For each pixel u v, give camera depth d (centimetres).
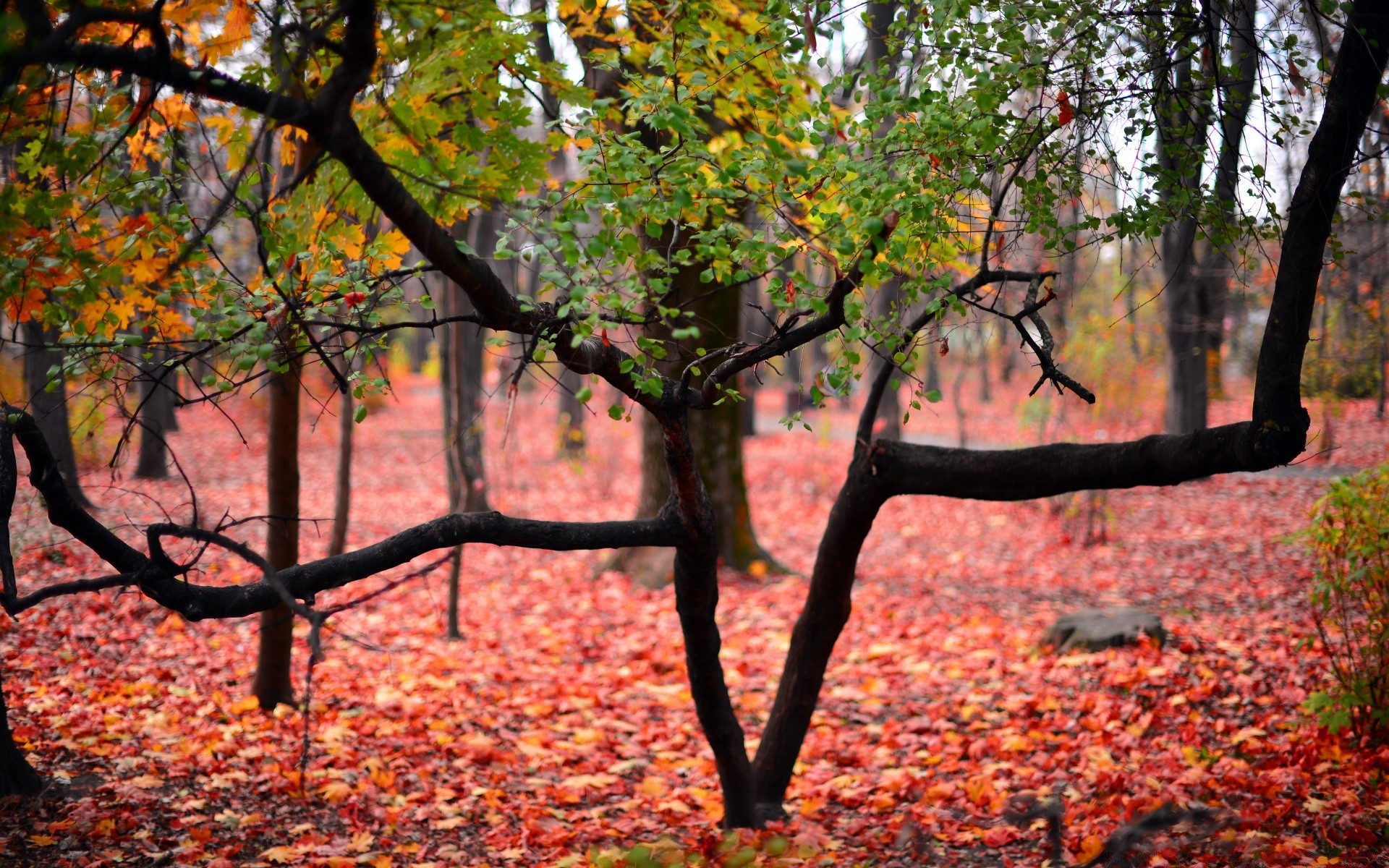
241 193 271
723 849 371
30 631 720
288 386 531
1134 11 309
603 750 625
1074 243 337
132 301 318
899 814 506
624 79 400
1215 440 349
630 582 1068
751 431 2553
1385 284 946
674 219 274
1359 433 1467
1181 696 635
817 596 489
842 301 296
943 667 773
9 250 292
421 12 252
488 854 462
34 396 350
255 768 538
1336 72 296
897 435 1606
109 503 1176
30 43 207
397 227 258
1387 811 441
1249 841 401
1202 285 1098
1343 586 525
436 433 2512
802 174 254
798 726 512
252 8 282
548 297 312
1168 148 334
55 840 422
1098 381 1323
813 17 296
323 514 1389
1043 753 587
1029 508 1464
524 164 311
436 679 726
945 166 307
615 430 1975
